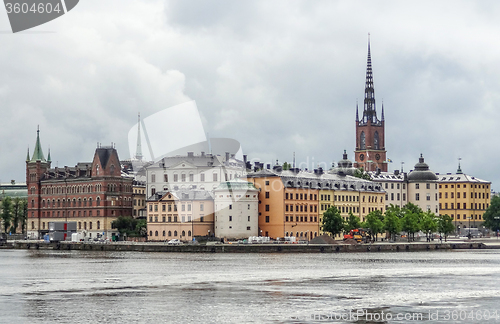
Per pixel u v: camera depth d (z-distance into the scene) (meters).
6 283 154.12
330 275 170.38
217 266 194.50
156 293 138.75
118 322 111.06
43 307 122.94
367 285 151.50
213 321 111.81
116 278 163.62
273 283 154.25
